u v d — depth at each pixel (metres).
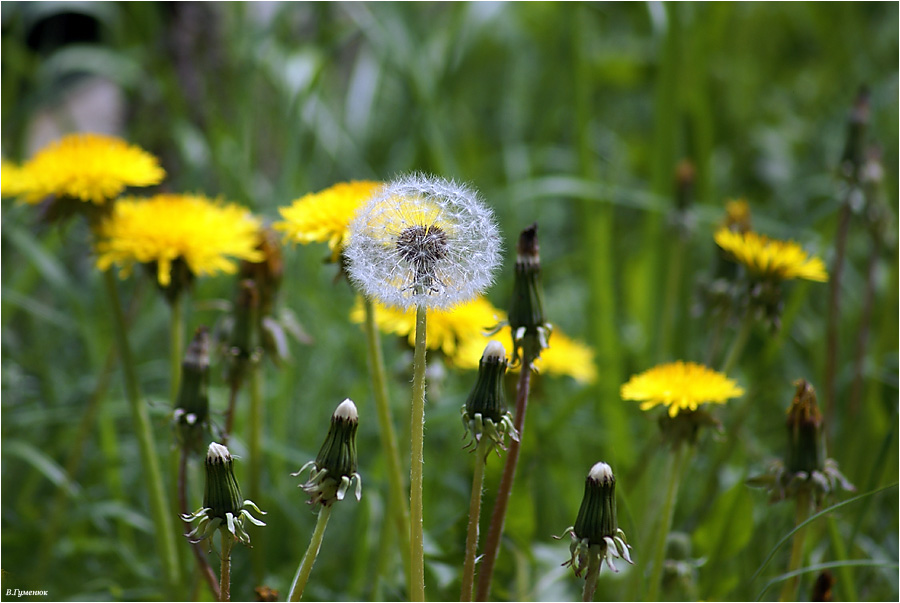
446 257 2.30
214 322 5.64
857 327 6.12
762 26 9.39
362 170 6.89
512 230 6.39
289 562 4.39
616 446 4.64
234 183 5.99
